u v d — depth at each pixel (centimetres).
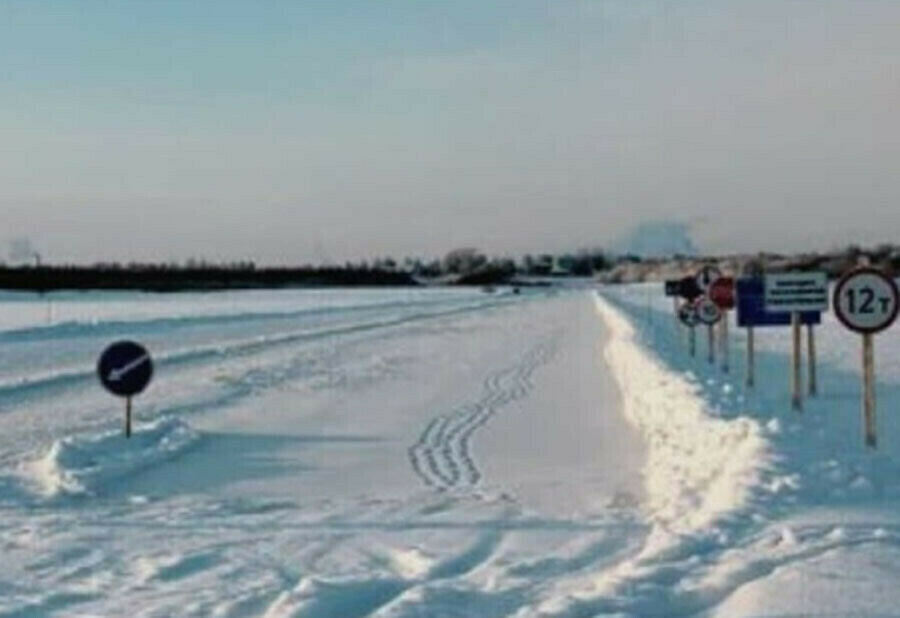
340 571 933
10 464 1581
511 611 765
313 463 1582
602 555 948
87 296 13075
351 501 1282
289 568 948
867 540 880
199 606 823
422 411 2222
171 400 2438
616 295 12031
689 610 750
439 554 978
